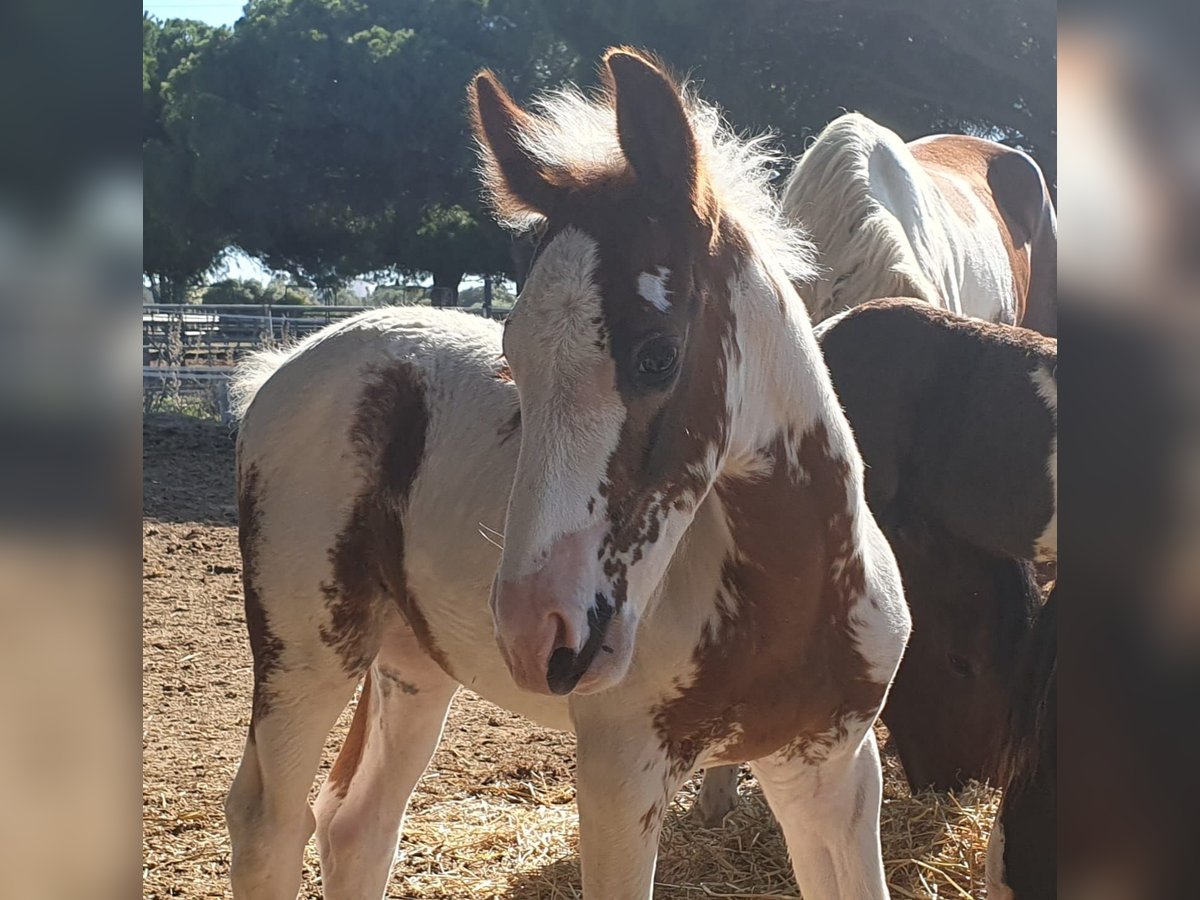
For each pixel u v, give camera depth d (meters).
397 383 2.58
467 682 2.45
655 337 1.69
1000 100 12.55
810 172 4.49
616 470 1.69
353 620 2.58
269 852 2.54
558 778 4.04
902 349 3.39
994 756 3.14
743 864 3.23
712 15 12.27
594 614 1.66
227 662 5.30
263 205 21.95
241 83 21.80
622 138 1.78
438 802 3.81
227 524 8.03
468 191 21.58
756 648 1.97
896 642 2.12
